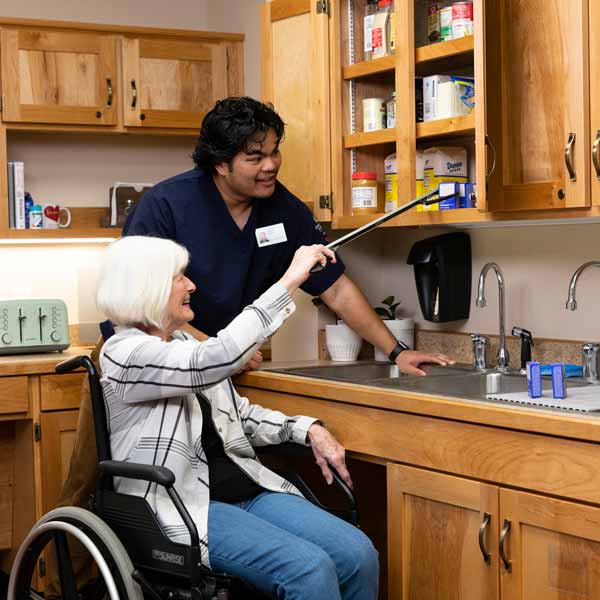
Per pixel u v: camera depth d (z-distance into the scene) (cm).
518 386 269
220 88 387
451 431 217
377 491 309
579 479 189
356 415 243
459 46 261
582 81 224
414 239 329
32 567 230
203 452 223
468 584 216
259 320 216
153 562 210
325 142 305
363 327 295
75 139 400
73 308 396
